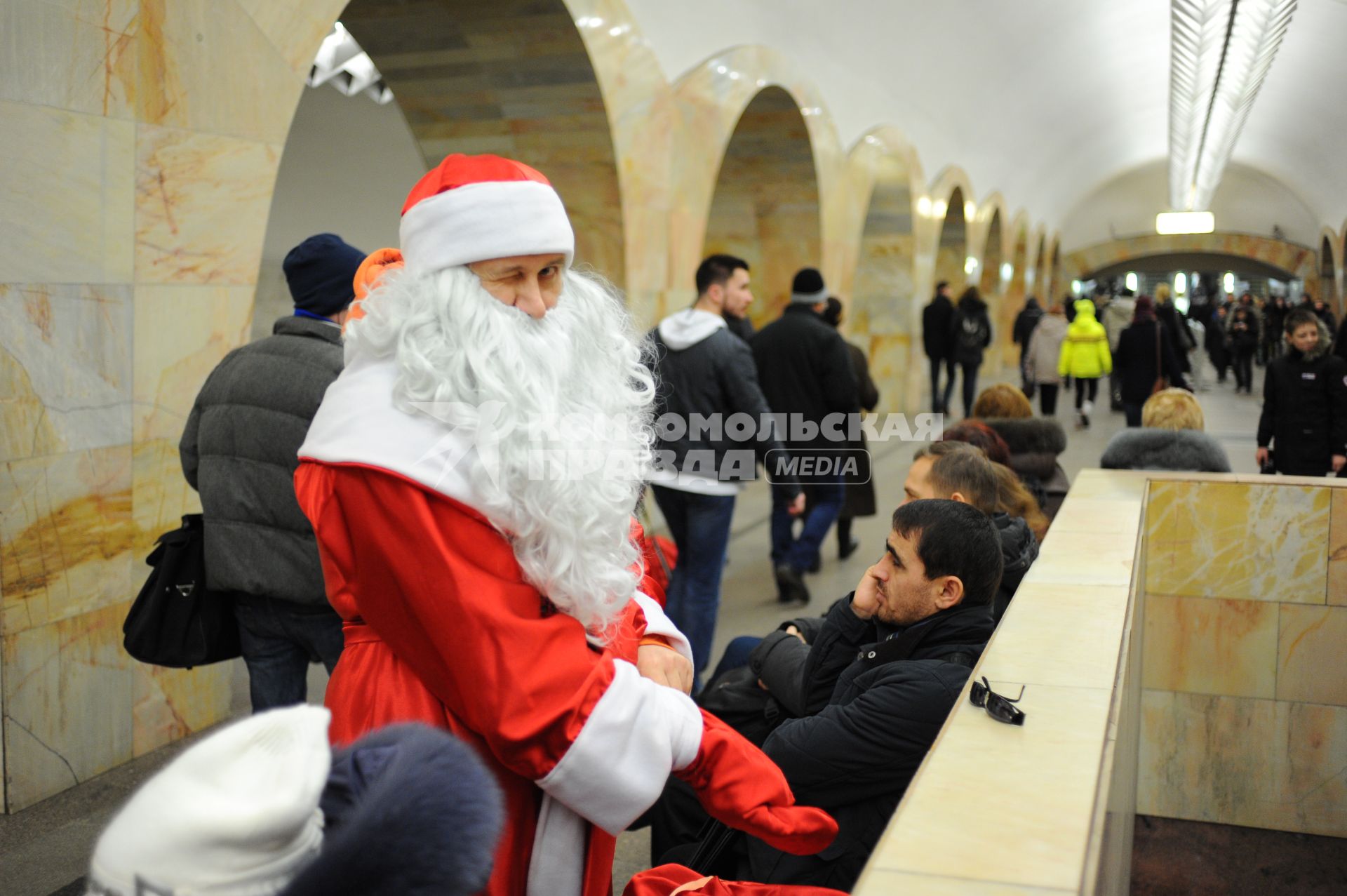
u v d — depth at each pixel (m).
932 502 2.18
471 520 1.31
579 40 5.75
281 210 13.20
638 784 1.32
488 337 1.39
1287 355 6.46
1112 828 1.53
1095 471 4.46
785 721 2.27
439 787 0.87
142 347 3.34
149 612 2.67
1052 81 18.52
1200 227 20.19
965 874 1.10
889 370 14.59
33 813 3.14
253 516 2.58
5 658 3.09
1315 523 3.91
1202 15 11.41
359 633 1.47
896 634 2.18
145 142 3.28
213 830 0.74
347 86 10.85
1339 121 19.89
